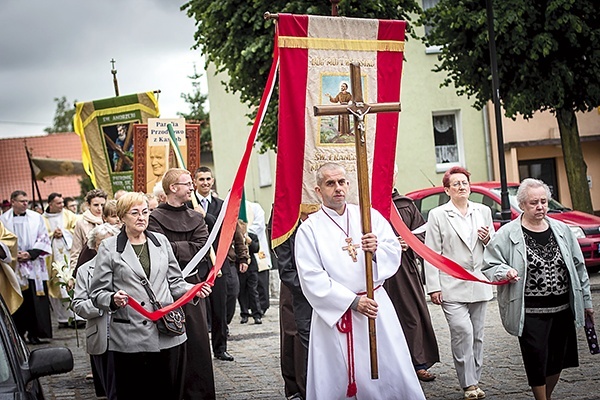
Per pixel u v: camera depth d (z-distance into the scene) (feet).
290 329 25.62
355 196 22.98
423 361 27.50
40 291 46.11
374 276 19.52
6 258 40.73
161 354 21.77
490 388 26.84
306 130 22.44
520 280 22.22
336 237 19.49
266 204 96.32
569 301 22.43
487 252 22.80
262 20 58.13
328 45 22.43
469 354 25.75
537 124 81.71
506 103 61.67
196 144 35.14
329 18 22.38
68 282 35.55
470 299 25.85
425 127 81.51
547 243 22.41
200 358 25.43
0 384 14.78
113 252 21.57
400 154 81.30
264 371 32.24
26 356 16.78
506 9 57.52
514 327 22.35
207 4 61.62
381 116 23.18
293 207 22.50
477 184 56.18
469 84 62.39
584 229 51.26
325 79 22.48
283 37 22.03
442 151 82.58
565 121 62.69
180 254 25.90
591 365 29.09
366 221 18.98
